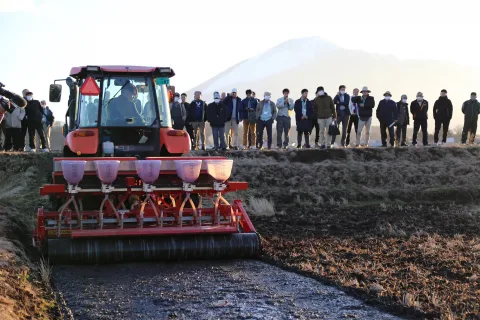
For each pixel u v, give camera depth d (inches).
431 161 941.2
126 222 434.0
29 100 922.1
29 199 687.7
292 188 834.8
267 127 958.4
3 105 281.3
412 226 602.9
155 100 493.4
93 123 486.6
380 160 935.7
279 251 459.8
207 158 447.5
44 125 1034.1
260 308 316.5
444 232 569.0
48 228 412.5
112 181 416.5
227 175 436.5
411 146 984.9
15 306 291.6
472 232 567.2
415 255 446.3
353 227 598.9
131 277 380.5
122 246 411.5
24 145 927.7
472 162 932.6
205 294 342.6
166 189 433.1
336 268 404.8
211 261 427.5
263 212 687.7
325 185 850.1
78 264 407.8
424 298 331.6
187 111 940.0
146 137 489.4
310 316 303.6
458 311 308.5
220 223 443.2
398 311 311.4
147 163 418.3
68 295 340.8
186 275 386.3
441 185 862.5
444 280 371.9
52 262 405.1
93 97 489.1
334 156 930.1
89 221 418.3
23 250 425.4
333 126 958.4
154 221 431.5
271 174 858.8
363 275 379.9
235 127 972.6
